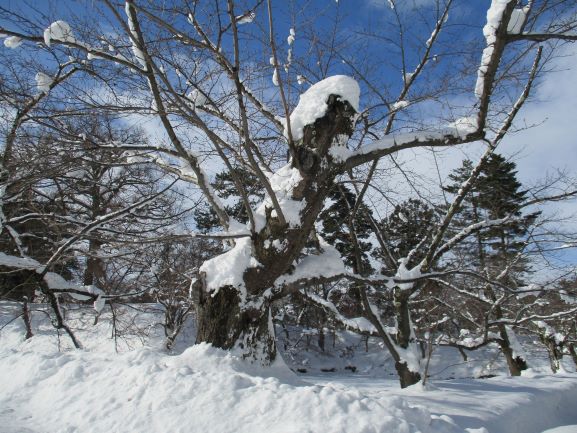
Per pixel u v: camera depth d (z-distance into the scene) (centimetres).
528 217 1014
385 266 1195
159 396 524
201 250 1603
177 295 1759
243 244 766
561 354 1648
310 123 763
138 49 606
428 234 1094
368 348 3325
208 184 768
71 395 596
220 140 816
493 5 666
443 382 1016
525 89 823
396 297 1005
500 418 684
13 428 521
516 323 1195
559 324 1758
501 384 1003
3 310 2228
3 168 884
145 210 1231
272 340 763
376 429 426
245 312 725
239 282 727
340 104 764
